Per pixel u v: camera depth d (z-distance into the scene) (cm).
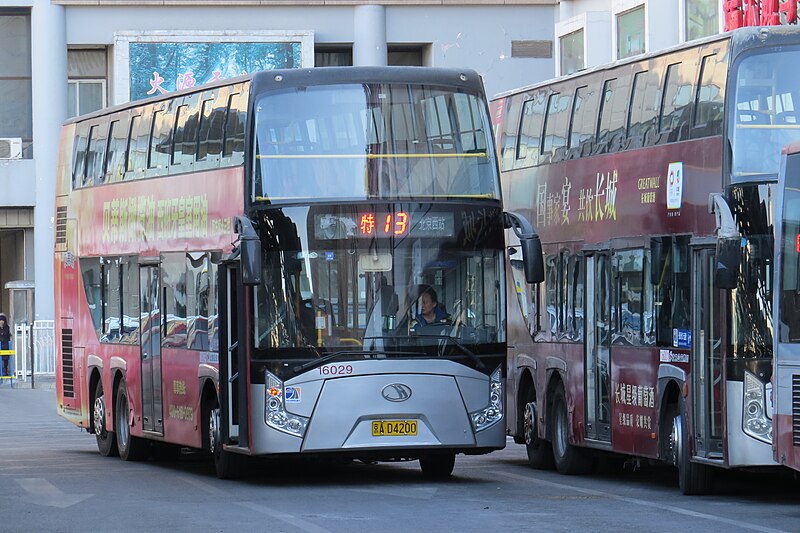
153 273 3419
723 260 2362
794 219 2330
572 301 3131
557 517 2241
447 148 2822
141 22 7356
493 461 3684
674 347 2634
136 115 3597
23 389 7056
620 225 2883
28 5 7475
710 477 2611
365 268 2750
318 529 2091
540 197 3341
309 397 2717
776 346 2353
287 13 7362
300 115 2797
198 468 3428
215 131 3050
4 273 8238
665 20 5219
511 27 7344
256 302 2744
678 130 2656
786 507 2402
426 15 7362
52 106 7444
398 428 2725
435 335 2755
